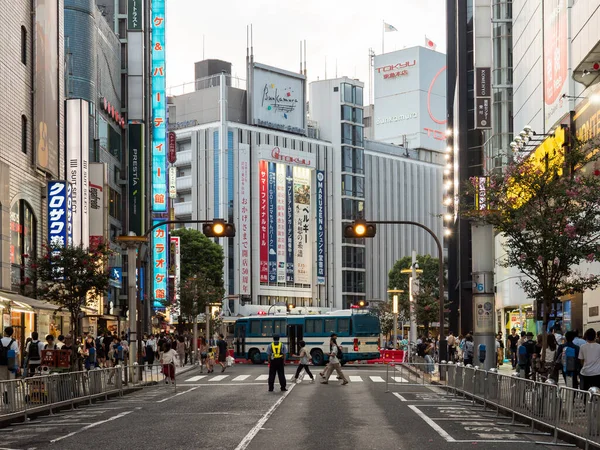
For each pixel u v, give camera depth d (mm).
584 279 25172
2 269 37625
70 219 44562
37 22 43969
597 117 35406
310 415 21859
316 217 145750
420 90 180000
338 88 150250
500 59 60000
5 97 39188
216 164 132750
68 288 33812
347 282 149250
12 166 40094
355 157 151875
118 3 80125
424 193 170875
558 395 17156
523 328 53188
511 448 15422
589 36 34906
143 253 75062
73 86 61312
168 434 17484
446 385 32375
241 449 14906
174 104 139750
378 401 27188
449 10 90000
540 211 24500
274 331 63438
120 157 73938
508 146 59375
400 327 86375
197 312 79312
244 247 132500
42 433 18188
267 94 140375
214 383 38969
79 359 33969
